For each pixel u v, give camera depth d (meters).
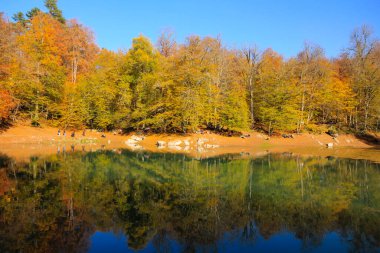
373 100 53.03
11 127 44.59
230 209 13.80
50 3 73.56
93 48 66.06
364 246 9.92
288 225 11.84
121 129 52.31
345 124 56.72
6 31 45.09
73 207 13.73
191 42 52.09
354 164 27.67
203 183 19.39
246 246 9.91
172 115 47.78
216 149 41.56
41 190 16.59
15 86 44.66
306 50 56.53
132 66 52.38
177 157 32.12
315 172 23.52
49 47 53.47
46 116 49.66
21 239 10.11
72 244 9.81
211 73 49.16
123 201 14.89
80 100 50.69
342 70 64.81
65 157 29.61
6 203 14.09
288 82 52.47
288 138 49.94
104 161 27.81
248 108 53.22
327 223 12.06
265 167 25.86
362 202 14.96
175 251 9.49
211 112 48.22
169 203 14.70
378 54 57.25
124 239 10.34
